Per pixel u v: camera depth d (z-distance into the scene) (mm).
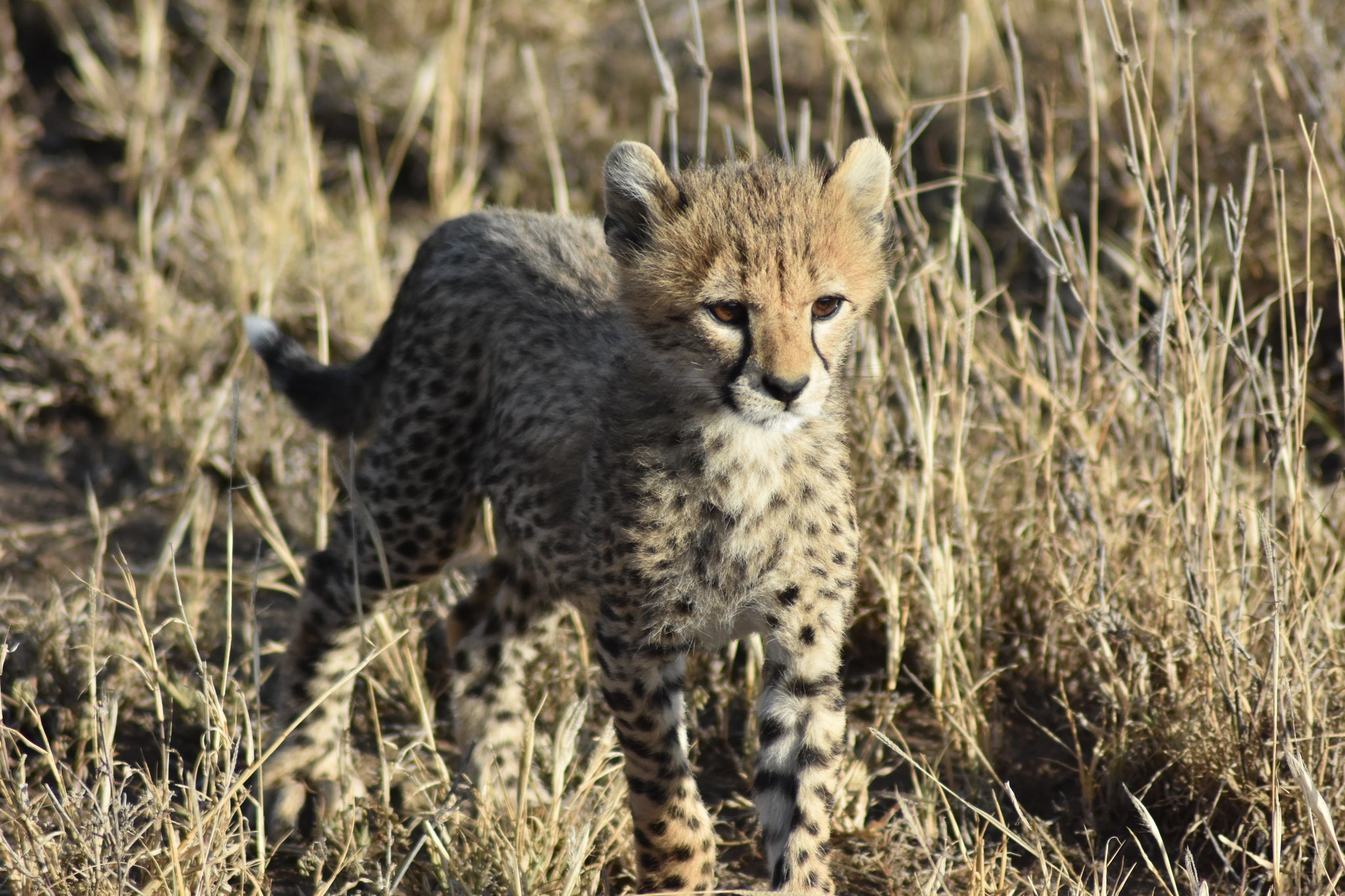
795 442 6535
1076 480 8656
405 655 8656
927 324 9820
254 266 12164
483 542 10008
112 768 6594
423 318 8000
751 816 7734
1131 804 7523
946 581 8289
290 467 10680
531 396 7465
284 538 10336
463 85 14578
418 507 8008
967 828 7273
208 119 14805
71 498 10664
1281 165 11219
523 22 15617
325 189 14172
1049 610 8453
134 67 15273
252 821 7477
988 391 9508
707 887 6758
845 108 14773
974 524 8695
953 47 14625
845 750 7602
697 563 6609
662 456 6566
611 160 6711
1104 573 8078
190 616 8969
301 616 8102
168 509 10609
